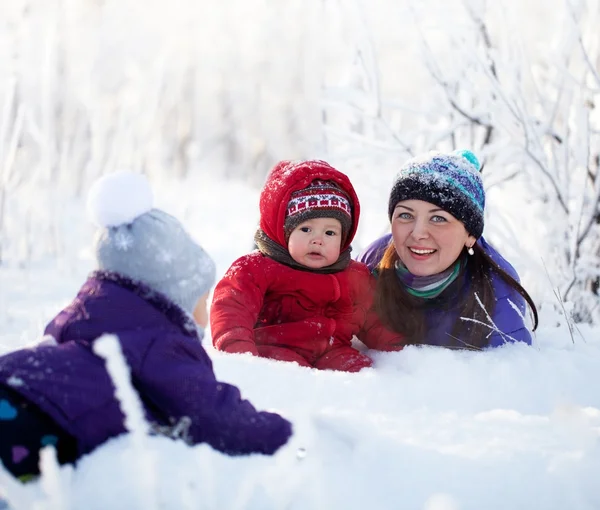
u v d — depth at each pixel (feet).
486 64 14.15
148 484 4.93
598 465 5.66
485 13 14.96
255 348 9.32
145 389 5.71
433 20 15.24
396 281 10.36
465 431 6.29
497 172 14.66
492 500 5.35
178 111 39.99
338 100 15.46
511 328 10.10
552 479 5.53
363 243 18.02
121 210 6.13
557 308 13.16
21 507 4.85
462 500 5.32
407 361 9.45
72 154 20.25
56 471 4.88
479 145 15.21
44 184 18.22
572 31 14.24
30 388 5.33
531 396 8.37
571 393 8.51
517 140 14.03
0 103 21.33
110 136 21.36
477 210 9.87
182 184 35.73
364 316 10.60
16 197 17.81
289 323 10.04
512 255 14.01
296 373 7.80
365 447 5.79
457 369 8.80
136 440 5.08
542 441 6.11
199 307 6.74
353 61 16.05
